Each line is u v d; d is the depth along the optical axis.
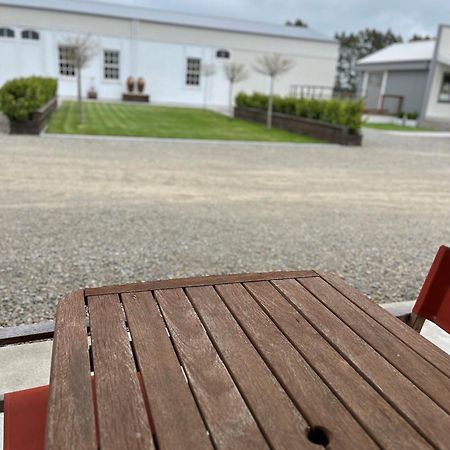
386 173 8.23
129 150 8.93
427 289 1.57
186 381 1.06
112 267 3.32
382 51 25.84
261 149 10.31
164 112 17.83
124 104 20.23
